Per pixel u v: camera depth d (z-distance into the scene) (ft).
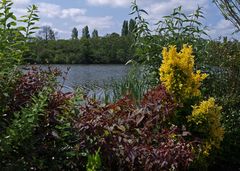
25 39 14.71
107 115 14.32
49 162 13.15
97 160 10.95
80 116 14.05
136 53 24.94
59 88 14.67
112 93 25.04
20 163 12.60
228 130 20.83
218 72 24.84
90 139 13.61
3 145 12.19
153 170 13.44
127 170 13.73
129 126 14.97
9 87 13.83
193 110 17.72
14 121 12.52
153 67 24.17
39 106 12.66
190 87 18.42
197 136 17.85
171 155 13.64
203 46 25.31
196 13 25.09
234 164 20.27
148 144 14.57
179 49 24.66
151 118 15.71
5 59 14.01
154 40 24.88
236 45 26.45
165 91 17.25
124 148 13.55
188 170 17.31
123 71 30.78
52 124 13.53
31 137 12.87
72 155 13.14
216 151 18.70
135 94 23.67
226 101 22.48
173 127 15.90
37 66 15.06
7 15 14.05
